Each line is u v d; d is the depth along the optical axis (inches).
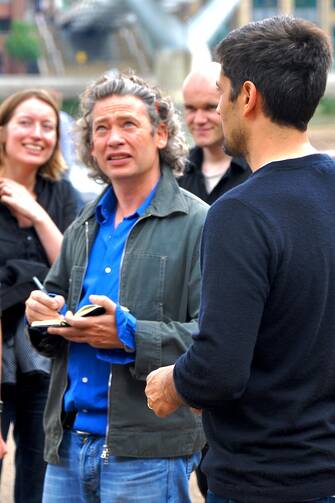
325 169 130.8
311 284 125.5
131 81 176.9
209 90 242.1
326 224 127.0
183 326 166.4
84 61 4069.9
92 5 4042.8
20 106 226.2
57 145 231.6
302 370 126.4
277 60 129.3
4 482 287.1
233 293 122.3
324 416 126.6
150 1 2842.0
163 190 174.4
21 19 4859.7
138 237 171.9
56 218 228.5
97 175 185.8
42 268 212.5
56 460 175.0
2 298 209.0
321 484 124.7
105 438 169.6
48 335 175.5
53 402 177.6
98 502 173.8
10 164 228.1
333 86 1962.4
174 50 2420.0
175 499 169.2
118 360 167.0
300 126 131.9
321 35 131.1
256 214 125.2
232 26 4557.1
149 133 174.7
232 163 245.9
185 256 170.2
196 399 126.6
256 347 127.2
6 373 209.0
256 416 127.3
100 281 174.7
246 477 127.0
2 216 219.8
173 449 167.6
